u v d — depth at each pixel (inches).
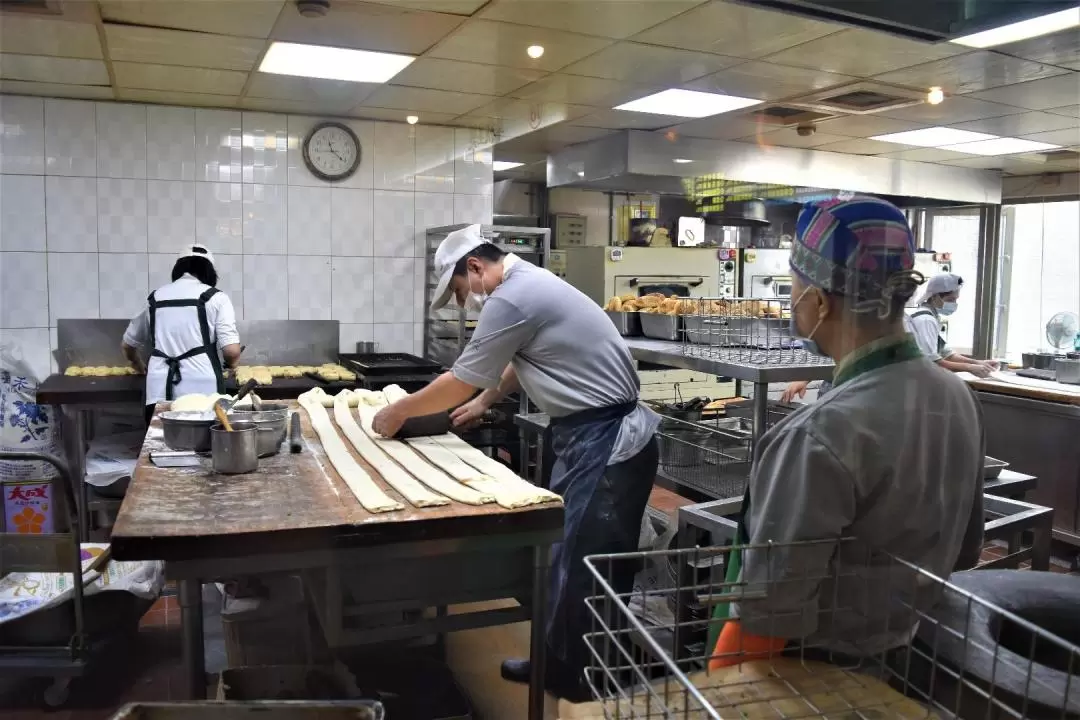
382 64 132.7
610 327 93.0
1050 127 165.8
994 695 39.3
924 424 43.0
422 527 62.7
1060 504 147.4
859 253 43.1
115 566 96.7
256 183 168.7
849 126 171.6
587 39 117.9
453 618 70.0
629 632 40.0
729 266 195.0
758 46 119.2
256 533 58.4
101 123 156.7
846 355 45.2
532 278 90.4
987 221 157.2
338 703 48.1
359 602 66.7
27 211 154.0
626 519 89.9
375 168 177.8
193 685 63.1
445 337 181.9
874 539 43.3
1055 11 86.4
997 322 160.2
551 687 95.8
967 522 47.3
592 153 196.5
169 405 106.8
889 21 91.2
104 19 108.6
